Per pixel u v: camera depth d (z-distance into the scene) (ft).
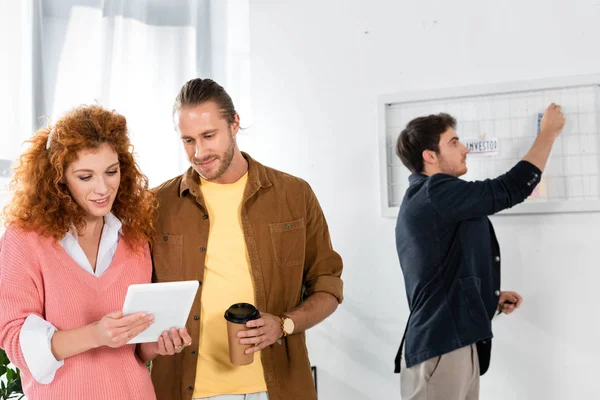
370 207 8.53
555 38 7.61
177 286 4.14
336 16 8.80
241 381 5.11
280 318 5.01
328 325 8.71
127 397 4.43
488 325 6.72
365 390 8.48
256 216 5.43
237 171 5.46
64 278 4.30
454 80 8.10
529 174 6.84
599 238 7.36
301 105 9.00
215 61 9.06
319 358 8.75
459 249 6.82
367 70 8.59
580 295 7.42
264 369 5.16
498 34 7.88
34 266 4.25
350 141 8.68
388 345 8.38
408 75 8.35
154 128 8.25
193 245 5.35
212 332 5.18
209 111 5.11
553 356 7.51
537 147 7.04
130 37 7.82
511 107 7.75
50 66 6.88
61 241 4.42
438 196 6.90
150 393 4.64
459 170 7.82
